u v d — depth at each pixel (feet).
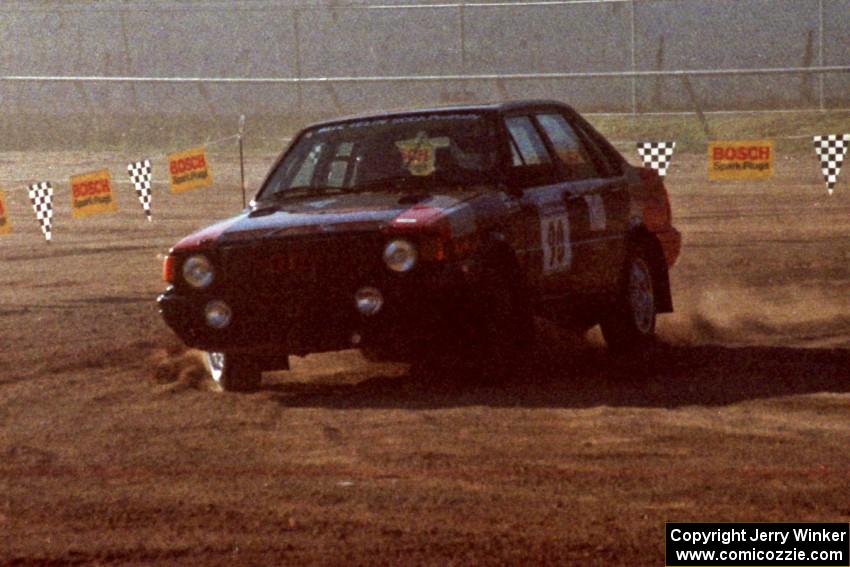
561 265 104.58
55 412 94.84
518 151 104.68
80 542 64.59
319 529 65.10
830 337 118.42
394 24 374.02
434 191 100.42
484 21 368.07
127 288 166.20
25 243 221.87
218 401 96.89
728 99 341.62
